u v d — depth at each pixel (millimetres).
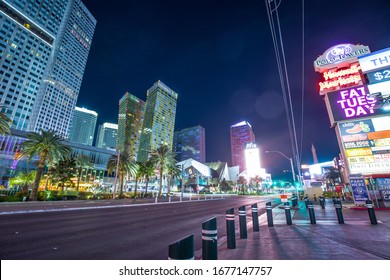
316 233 7840
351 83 25266
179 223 11930
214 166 190750
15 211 16984
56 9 144500
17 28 120062
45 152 35438
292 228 9188
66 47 153250
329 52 28016
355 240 6559
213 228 4176
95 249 6430
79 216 14617
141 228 10234
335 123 23797
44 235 8375
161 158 61188
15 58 117125
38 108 129625
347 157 22203
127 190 116500
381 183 18734
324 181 83188
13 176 68812
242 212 7480
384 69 23141
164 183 133250
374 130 21766
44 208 20562
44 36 134625
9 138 71938
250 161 170375
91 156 95062
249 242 6602
